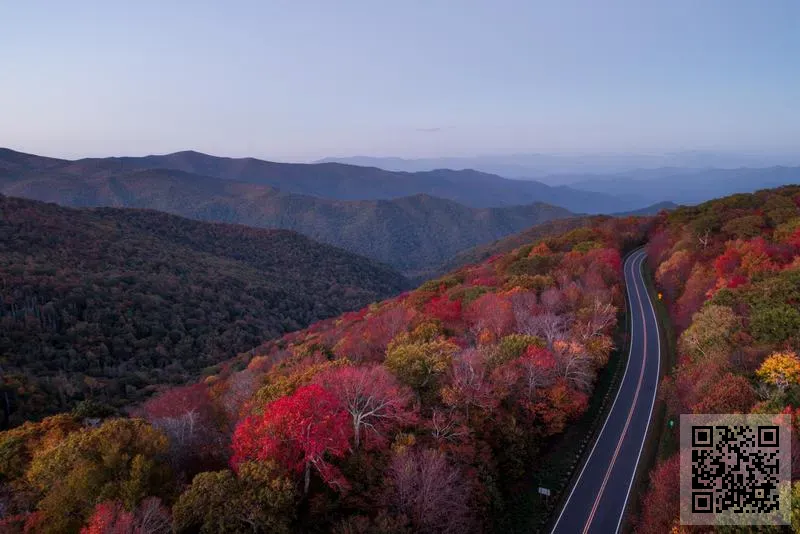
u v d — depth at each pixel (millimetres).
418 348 43188
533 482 39969
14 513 28109
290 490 27219
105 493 26422
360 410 33438
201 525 25891
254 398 38656
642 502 34969
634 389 54562
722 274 63562
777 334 40094
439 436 34844
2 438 36062
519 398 42312
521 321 54781
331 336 80938
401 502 29000
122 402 82250
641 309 78312
